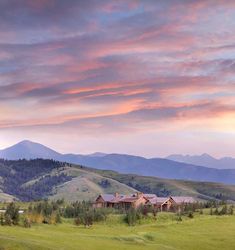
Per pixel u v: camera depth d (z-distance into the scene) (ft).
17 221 418.31
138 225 552.00
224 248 396.37
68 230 433.89
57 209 608.60
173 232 481.05
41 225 450.30
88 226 501.97
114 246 326.65
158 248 348.38
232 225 552.00
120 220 563.07
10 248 244.63
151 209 653.71
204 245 404.16
